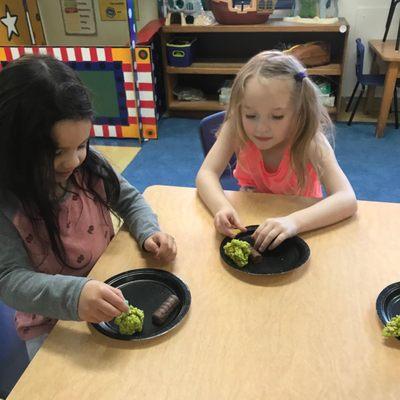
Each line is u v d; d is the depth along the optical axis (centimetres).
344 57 319
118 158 296
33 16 330
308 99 121
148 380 68
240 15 315
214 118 160
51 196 90
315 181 134
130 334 76
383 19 333
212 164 130
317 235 101
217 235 103
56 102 76
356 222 106
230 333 76
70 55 293
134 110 308
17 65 78
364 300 82
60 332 77
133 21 282
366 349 72
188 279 89
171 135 328
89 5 330
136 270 90
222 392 66
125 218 108
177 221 108
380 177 264
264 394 65
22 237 90
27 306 81
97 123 317
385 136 314
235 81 124
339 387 66
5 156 80
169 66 338
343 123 335
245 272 89
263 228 99
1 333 99
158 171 279
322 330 76
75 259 102
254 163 138
